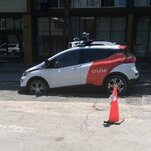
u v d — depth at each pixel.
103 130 4.45
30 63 15.46
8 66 14.55
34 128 4.59
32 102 6.57
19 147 3.77
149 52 15.03
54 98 7.01
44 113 5.55
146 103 6.36
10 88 8.74
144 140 3.98
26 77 7.43
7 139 4.09
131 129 4.48
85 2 14.65
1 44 16.31
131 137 4.11
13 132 4.40
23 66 14.45
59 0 14.74
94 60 7.09
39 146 3.79
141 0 14.16
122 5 14.27
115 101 4.88
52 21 15.52
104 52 7.10
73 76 7.12
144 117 5.17
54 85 7.31
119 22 14.98
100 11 14.35
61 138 4.10
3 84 9.63
